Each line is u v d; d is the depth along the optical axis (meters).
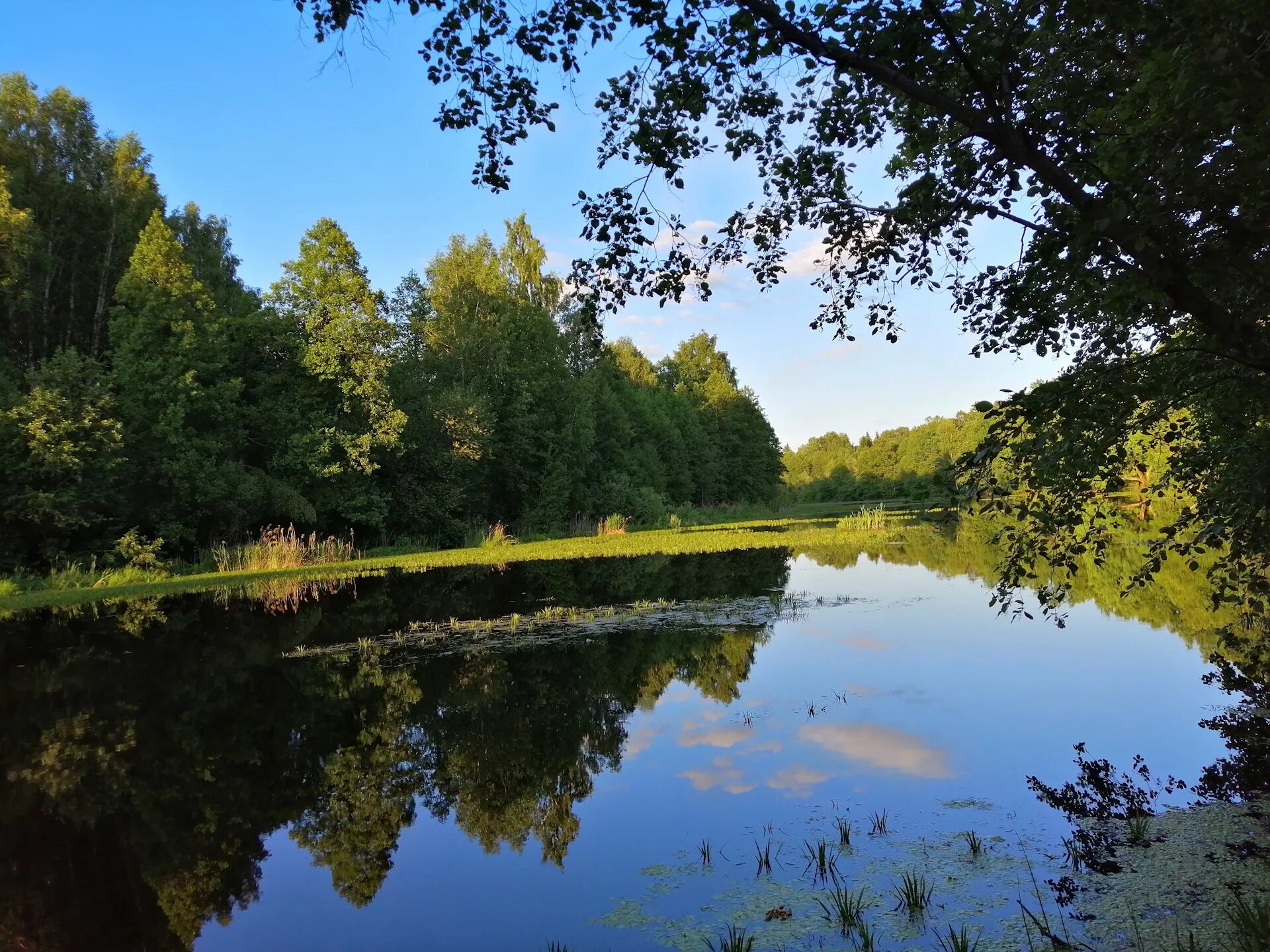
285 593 18.17
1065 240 3.72
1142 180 2.96
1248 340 3.20
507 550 29.64
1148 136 2.95
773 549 28.39
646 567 23.11
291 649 11.95
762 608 14.52
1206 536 4.25
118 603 16.89
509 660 10.83
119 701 9.34
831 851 5.05
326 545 26.34
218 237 36.75
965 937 3.87
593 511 42.88
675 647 11.43
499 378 37.34
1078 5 2.86
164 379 22.53
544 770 6.82
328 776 6.91
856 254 5.27
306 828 5.91
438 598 17.20
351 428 28.81
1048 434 3.95
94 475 20.39
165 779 6.93
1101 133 3.46
